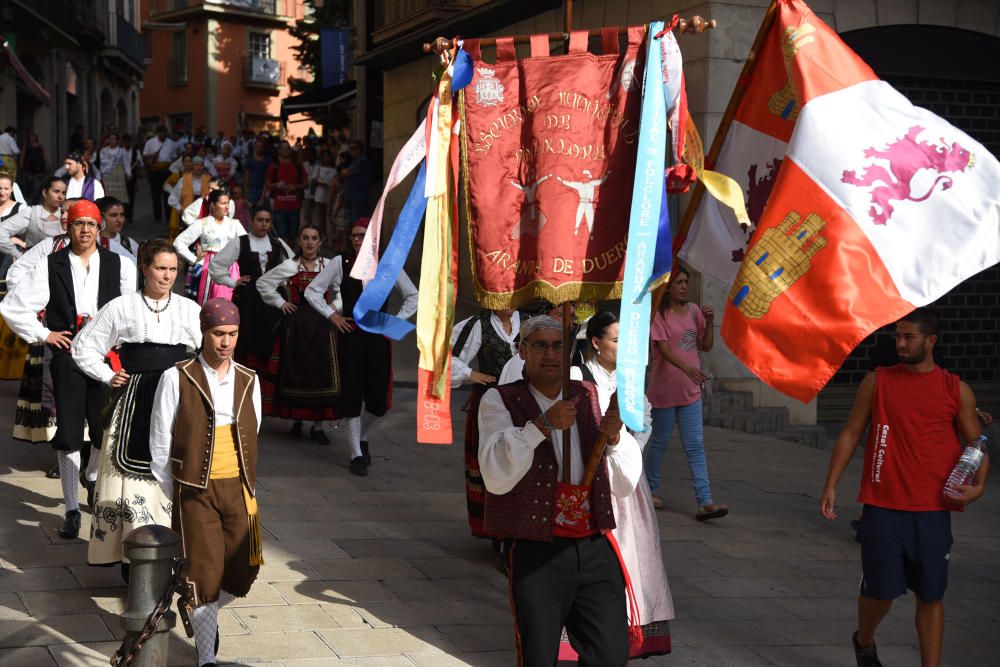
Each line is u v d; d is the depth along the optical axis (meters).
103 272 6.04
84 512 6.41
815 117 3.77
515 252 3.79
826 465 9.76
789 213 3.74
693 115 11.38
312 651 4.73
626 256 3.52
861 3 11.63
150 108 52.50
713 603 5.82
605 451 3.83
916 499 4.56
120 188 22.67
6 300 5.77
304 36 37.09
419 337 3.68
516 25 14.80
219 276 8.82
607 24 12.83
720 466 9.30
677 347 7.25
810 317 3.66
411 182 18.12
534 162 3.76
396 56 18.28
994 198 3.71
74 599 5.08
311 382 8.45
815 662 5.09
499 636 5.08
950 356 12.59
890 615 5.92
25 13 26.38
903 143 3.76
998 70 12.30
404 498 7.41
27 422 6.59
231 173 22.73
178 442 4.33
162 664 3.67
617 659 3.70
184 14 50.00
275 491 7.29
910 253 3.68
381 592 5.54
